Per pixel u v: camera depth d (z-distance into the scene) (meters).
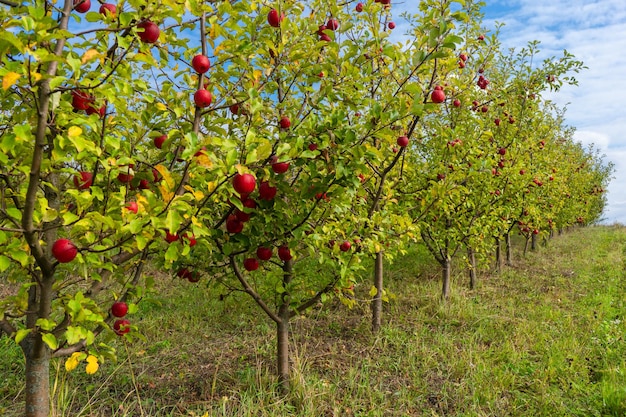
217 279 3.86
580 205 14.80
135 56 2.13
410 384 4.17
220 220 3.36
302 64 3.54
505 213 7.74
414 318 5.99
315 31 3.51
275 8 3.32
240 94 3.09
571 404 3.84
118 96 2.32
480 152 5.96
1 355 4.47
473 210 6.82
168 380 4.16
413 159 6.47
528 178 7.61
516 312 6.40
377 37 3.90
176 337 5.21
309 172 3.39
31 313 2.34
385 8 4.60
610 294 7.69
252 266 3.40
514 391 4.00
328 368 4.42
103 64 2.09
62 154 1.97
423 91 4.32
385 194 5.12
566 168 12.01
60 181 2.61
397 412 3.65
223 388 3.97
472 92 6.23
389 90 4.91
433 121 6.15
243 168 2.26
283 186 3.02
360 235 4.04
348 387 4.00
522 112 7.02
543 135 9.23
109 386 3.99
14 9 2.03
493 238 7.89
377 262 5.42
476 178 6.41
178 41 2.73
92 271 2.45
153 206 2.12
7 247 1.97
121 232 2.06
